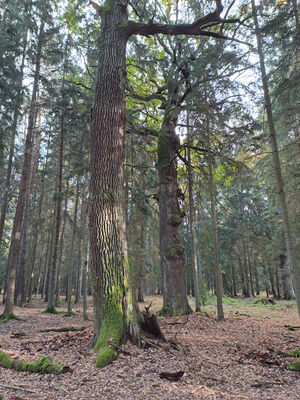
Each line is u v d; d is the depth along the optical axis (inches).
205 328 330.3
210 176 412.5
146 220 697.0
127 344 202.1
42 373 167.5
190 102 347.9
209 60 321.1
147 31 306.8
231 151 401.1
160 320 377.4
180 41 415.8
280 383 160.9
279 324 370.3
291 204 309.9
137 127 526.9
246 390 149.3
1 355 192.4
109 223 229.5
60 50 623.5
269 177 359.6
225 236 978.1
